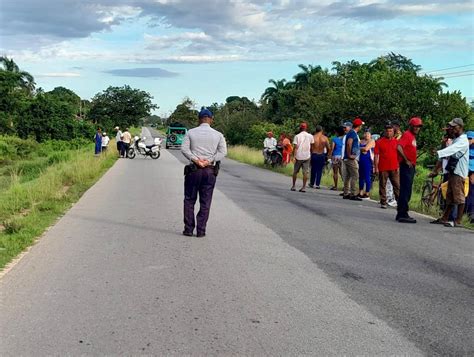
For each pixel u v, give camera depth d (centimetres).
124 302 547
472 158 1084
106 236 871
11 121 5297
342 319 512
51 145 4991
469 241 895
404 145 1055
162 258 729
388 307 549
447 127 1027
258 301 557
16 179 1677
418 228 1006
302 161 1579
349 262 729
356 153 1405
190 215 878
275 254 763
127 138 3338
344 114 2448
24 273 649
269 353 431
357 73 2664
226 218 1062
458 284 639
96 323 489
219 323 494
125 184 1702
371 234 934
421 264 730
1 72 5506
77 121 6178
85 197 1364
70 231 911
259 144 4116
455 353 440
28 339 452
